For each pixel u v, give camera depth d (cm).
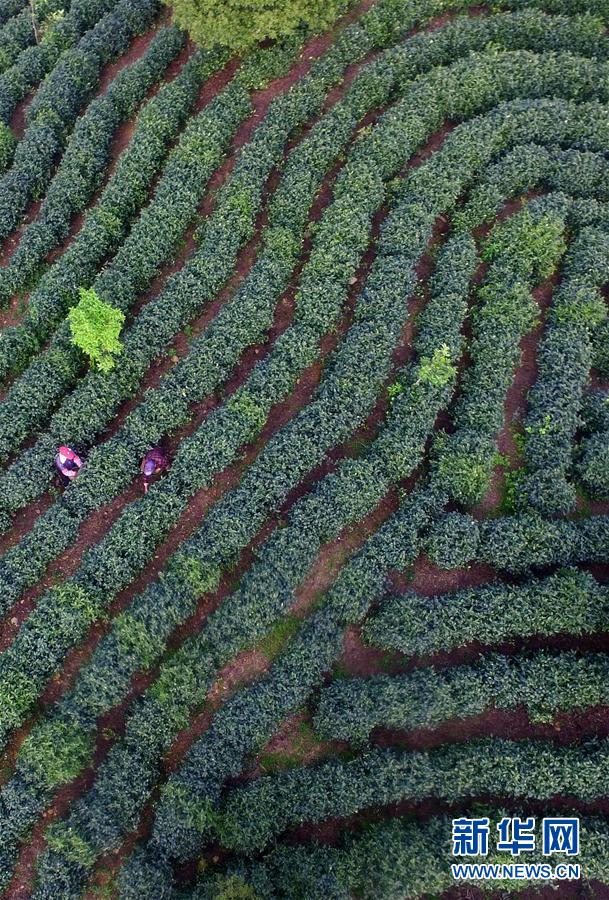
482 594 2048
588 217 2486
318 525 2127
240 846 1864
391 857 1839
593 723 1992
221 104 2689
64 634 2025
